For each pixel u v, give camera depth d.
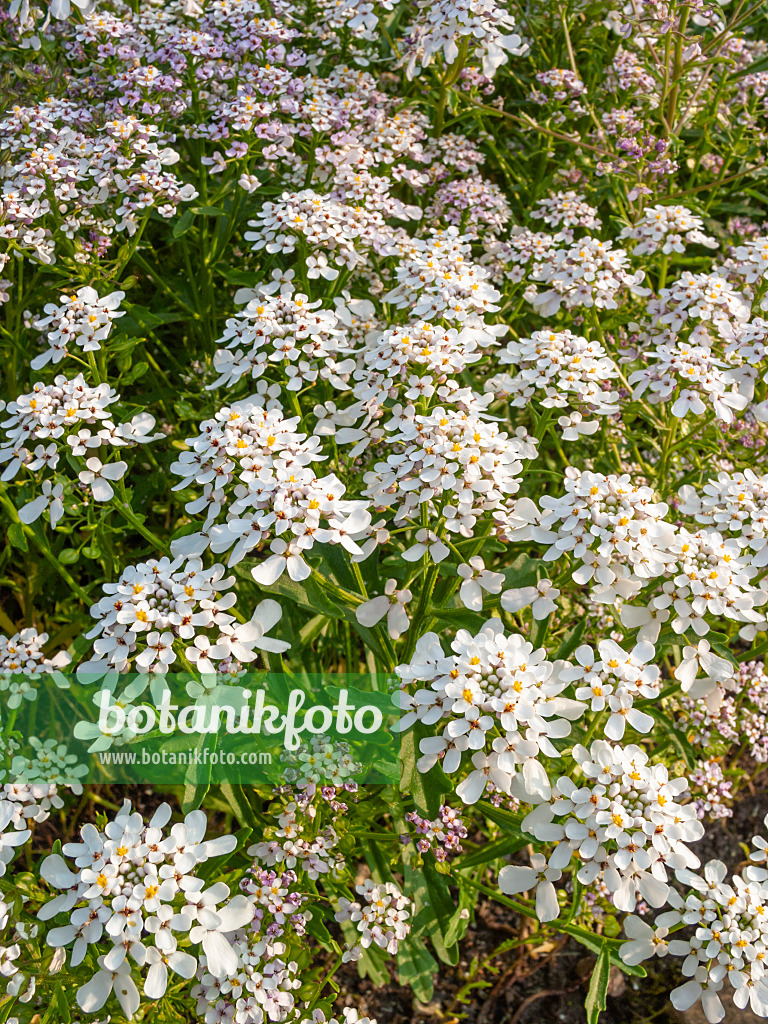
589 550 0.24
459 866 0.27
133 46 0.39
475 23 0.35
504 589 0.26
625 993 0.35
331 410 0.29
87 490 0.29
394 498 0.25
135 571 0.24
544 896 0.23
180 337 0.44
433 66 0.42
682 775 0.33
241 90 0.36
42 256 0.34
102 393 0.27
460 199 0.40
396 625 0.25
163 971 0.21
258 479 0.24
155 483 0.34
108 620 0.23
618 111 0.42
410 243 0.35
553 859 0.22
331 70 0.43
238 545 0.24
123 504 0.27
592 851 0.22
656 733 0.32
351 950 0.28
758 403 0.33
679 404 0.30
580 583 0.24
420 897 0.29
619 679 0.23
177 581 0.24
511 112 0.49
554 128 0.43
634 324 0.38
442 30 0.36
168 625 0.23
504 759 0.22
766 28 0.53
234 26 0.38
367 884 0.28
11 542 0.31
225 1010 0.25
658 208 0.38
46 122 0.35
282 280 0.32
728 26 0.40
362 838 0.30
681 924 0.23
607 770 0.22
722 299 0.32
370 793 0.30
